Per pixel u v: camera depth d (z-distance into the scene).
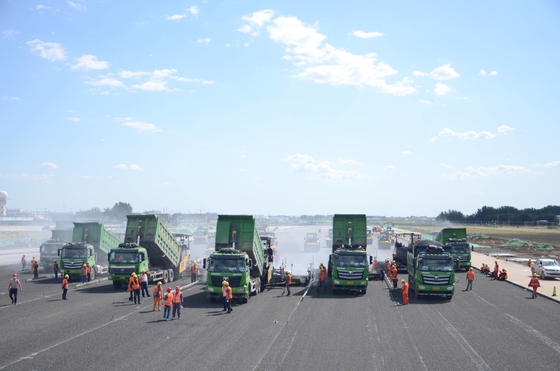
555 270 45.53
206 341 21.62
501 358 19.31
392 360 18.86
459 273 51.94
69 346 20.73
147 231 40.44
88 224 49.62
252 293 36.03
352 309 30.00
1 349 20.25
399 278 46.41
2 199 179.00
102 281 44.75
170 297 26.66
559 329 24.67
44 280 45.31
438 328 24.69
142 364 18.11
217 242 35.19
